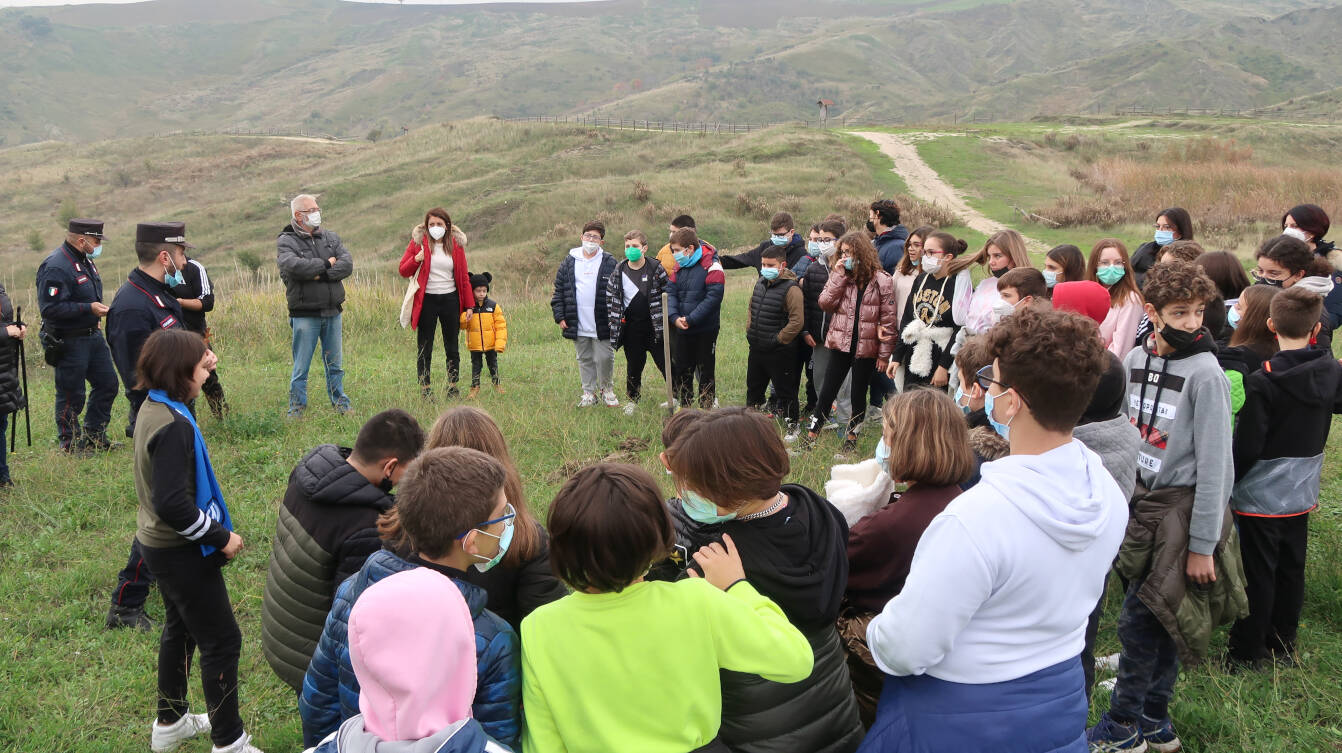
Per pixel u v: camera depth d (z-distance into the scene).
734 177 41.88
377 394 8.90
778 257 7.22
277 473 6.55
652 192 39.41
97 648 4.27
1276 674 3.72
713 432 2.28
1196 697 3.71
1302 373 3.61
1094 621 3.27
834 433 7.60
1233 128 64.44
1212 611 3.25
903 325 6.39
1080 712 2.06
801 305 7.14
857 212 34.94
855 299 6.74
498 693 2.09
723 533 2.40
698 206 37.41
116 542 5.39
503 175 49.38
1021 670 1.97
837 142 49.84
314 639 2.91
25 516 5.71
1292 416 3.65
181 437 3.18
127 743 3.59
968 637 1.98
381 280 15.54
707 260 8.09
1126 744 3.30
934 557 1.94
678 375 8.26
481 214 41.28
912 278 6.76
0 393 5.98
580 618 2.03
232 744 3.40
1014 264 5.54
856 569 2.82
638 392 8.49
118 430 7.92
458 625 1.85
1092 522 1.95
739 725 2.25
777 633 2.08
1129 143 53.50
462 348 11.81
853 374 6.96
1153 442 3.44
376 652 1.77
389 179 52.53
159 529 3.22
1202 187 32.72
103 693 3.90
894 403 2.81
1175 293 3.27
